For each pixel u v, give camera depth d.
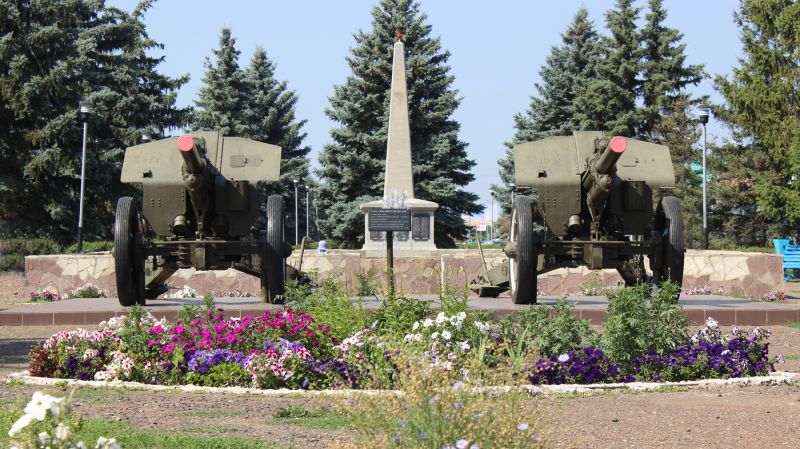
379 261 22.91
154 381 9.27
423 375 5.12
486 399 5.08
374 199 46.72
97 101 41.38
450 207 47.84
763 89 35.41
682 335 9.78
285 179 67.06
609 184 14.55
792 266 30.89
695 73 49.22
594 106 49.50
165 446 6.30
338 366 9.03
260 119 68.38
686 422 7.36
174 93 46.53
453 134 47.25
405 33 48.75
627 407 8.02
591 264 15.11
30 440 4.48
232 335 9.59
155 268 16.17
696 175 47.19
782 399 8.48
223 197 15.84
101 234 40.72
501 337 9.66
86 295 20.88
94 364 9.52
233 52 58.53
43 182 38.78
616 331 9.48
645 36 49.66
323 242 24.53
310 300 12.12
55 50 39.00
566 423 7.30
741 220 43.72
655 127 49.41
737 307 15.85
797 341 13.14
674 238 14.95
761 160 42.19
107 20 47.53
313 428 7.08
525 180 15.41
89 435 6.36
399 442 4.85
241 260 16.31
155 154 16.08
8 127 38.69
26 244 36.41
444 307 10.94
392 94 31.84
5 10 37.94
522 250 14.91
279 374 8.95
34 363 9.62
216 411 7.86
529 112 54.59
